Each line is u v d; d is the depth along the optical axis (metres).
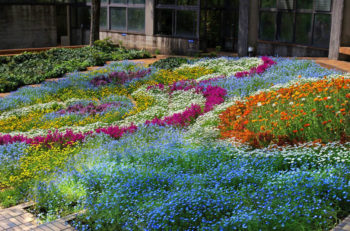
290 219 5.00
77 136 10.81
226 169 6.91
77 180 7.34
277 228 4.89
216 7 26.36
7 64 21.39
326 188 5.67
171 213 5.32
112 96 15.82
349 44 18.92
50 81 18.16
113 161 8.04
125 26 29.55
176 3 26.23
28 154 9.84
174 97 15.22
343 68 16.31
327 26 20.19
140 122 12.41
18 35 29.97
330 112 8.83
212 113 11.49
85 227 5.65
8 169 8.66
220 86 15.12
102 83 17.59
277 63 17.92
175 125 11.48
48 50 24.62
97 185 7.04
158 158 8.06
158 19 27.52
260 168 7.07
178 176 6.76
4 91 17.47
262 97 10.79
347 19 18.70
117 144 9.84
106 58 23.33
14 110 14.37
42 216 6.36
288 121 8.94
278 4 22.52
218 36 26.94
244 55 23.92
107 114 13.45
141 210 5.72
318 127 8.49
